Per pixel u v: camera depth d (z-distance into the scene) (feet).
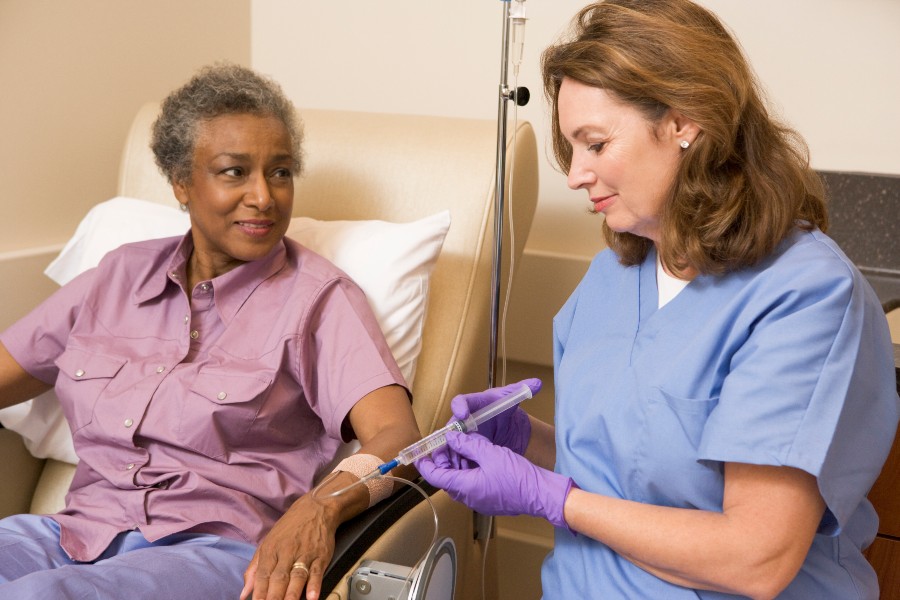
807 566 3.65
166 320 5.06
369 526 4.14
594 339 4.09
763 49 6.46
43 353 5.26
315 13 8.05
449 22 7.50
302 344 4.80
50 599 3.67
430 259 5.43
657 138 3.54
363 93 8.00
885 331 3.58
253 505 4.69
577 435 3.91
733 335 3.48
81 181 7.06
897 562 4.67
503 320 5.87
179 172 4.88
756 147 3.51
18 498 5.78
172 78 7.72
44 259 6.61
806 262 3.47
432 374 5.55
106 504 4.75
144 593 3.90
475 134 5.93
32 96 6.55
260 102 4.78
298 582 3.67
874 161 6.28
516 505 3.72
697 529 3.36
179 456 4.72
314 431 5.05
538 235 7.41
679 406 3.52
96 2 6.93
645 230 3.79
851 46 6.21
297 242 5.26
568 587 3.94
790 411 3.25
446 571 4.04
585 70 3.54
